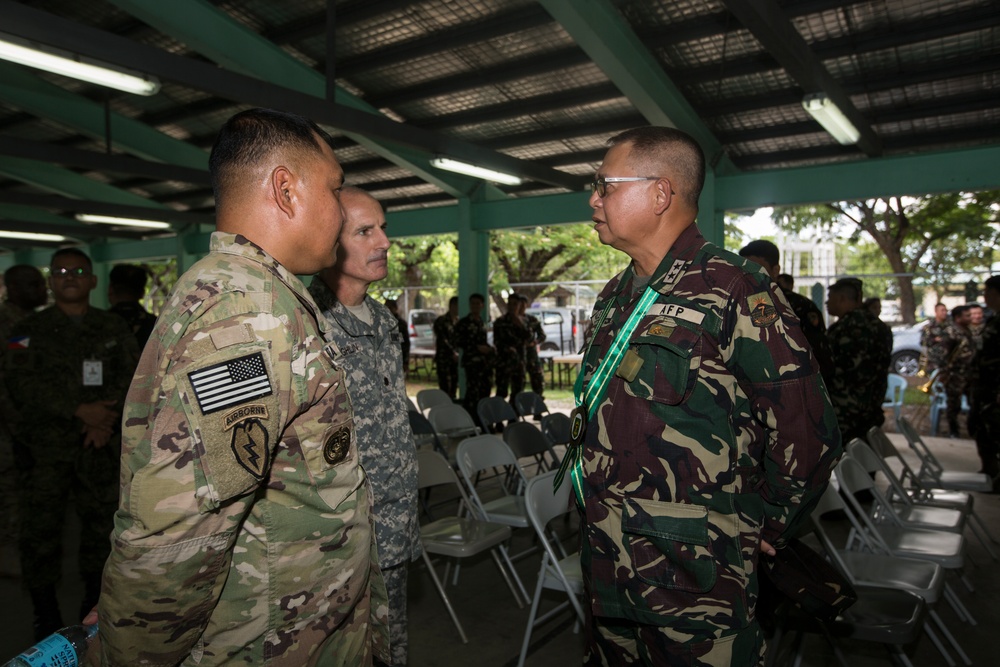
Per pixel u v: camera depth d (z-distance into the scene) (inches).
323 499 45.7
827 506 120.6
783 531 62.9
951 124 267.6
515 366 348.2
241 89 186.5
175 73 173.3
